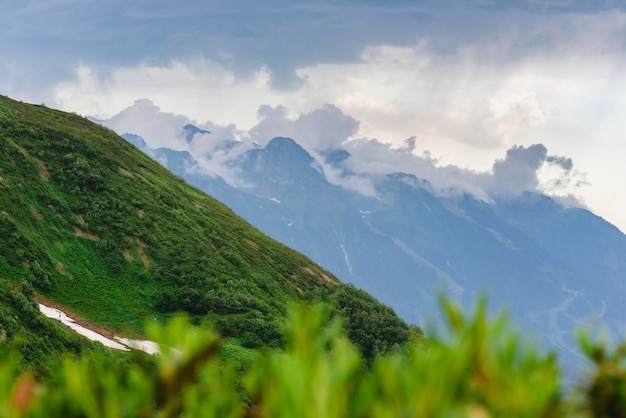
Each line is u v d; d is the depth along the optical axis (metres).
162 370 1.49
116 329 92.38
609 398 1.55
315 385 1.23
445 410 1.19
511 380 1.26
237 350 85.31
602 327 1.62
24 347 57.22
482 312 1.32
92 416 1.43
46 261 98.06
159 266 112.25
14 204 104.56
